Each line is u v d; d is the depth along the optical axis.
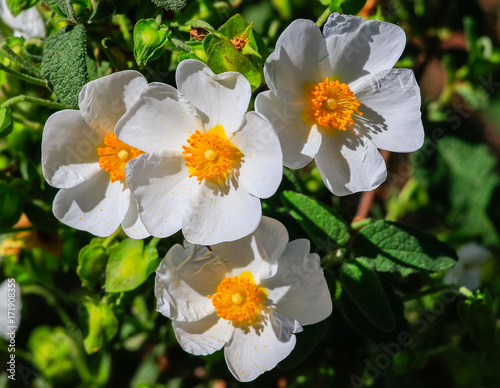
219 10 0.34
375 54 0.29
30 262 0.36
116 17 0.32
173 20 0.31
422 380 0.37
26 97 0.30
